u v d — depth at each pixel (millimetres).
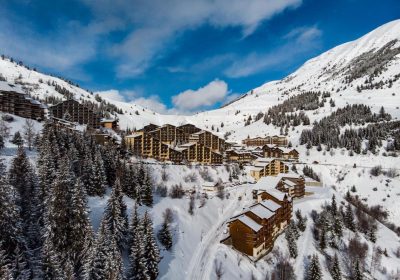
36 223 52594
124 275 50406
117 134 194625
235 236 77062
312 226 97625
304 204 112000
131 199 82938
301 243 86812
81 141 95125
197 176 124875
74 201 51250
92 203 71688
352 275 76250
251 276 68000
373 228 100438
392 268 85750
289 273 70562
